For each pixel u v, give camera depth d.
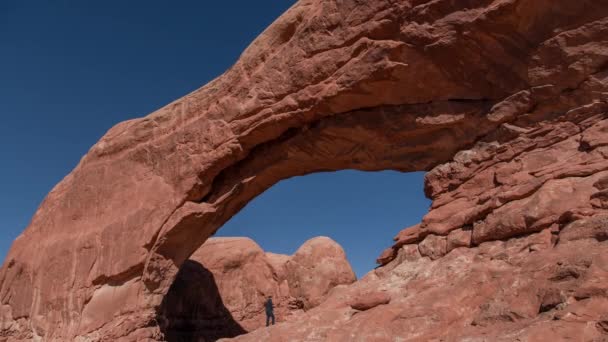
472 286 9.45
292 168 17.52
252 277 30.62
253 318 29.50
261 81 16.02
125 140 20.34
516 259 9.41
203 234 19.12
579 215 8.80
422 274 11.22
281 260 33.97
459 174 12.77
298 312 26.58
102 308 18.48
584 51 10.79
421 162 14.43
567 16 10.91
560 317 6.98
